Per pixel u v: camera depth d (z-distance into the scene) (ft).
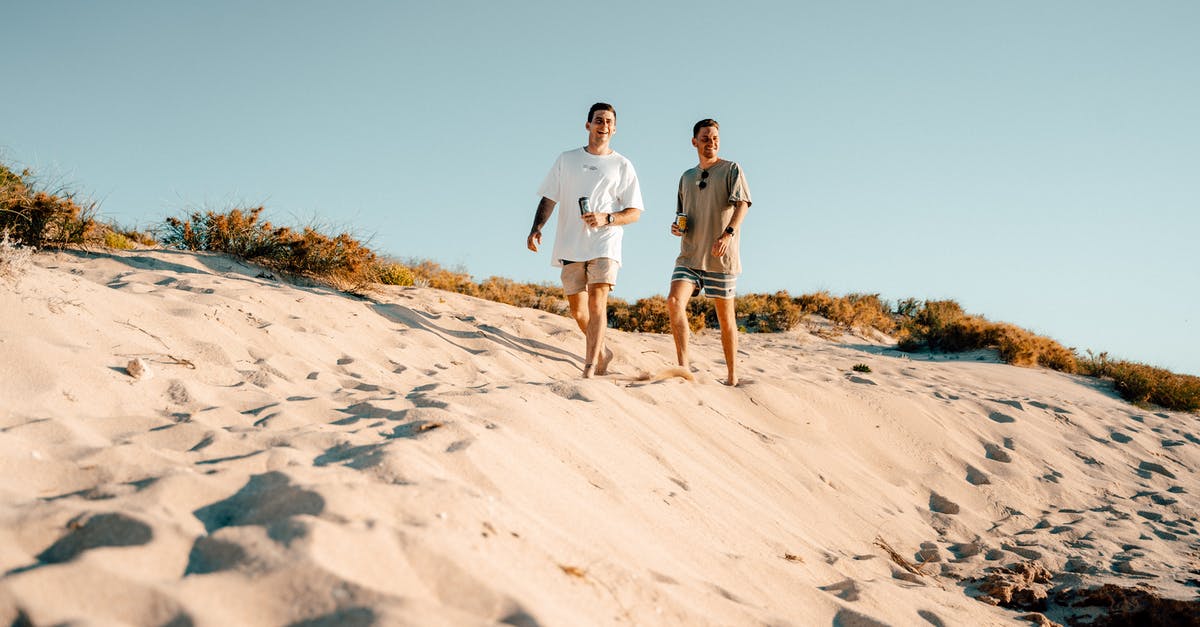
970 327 47.65
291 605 5.12
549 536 7.34
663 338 32.32
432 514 6.68
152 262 19.49
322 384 12.57
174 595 5.01
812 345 45.29
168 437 8.38
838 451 17.83
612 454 11.39
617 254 17.94
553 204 18.86
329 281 22.00
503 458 8.98
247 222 22.31
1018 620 11.23
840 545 12.89
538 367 19.25
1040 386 35.04
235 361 12.66
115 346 11.29
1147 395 36.14
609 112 18.08
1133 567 13.73
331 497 6.41
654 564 8.13
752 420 17.66
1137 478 21.90
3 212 17.88
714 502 11.51
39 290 11.78
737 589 8.69
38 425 7.93
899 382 29.12
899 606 9.89
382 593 5.23
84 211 19.53
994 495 17.98
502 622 5.41
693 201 19.25
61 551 5.62
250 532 5.86
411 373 15.52
